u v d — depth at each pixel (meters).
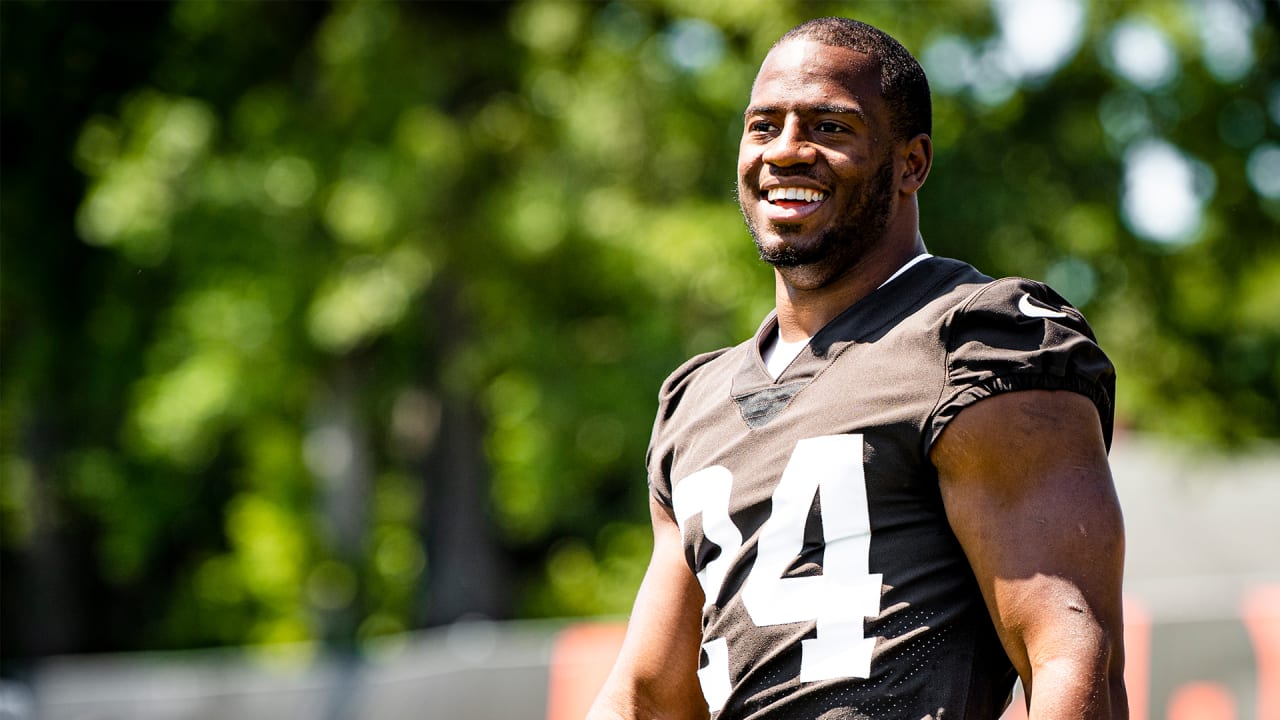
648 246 43.69
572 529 68.31
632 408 48.34
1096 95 47.25
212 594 63.41
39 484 61.03
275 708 23.56
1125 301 48.25
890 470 6.84
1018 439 6.60
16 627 68.31
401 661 24.52
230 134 50.16
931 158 7.62
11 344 56.91
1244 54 46.12
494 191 46.78
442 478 55.62
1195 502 44.81
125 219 47.19
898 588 6.82
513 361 49.28
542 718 24.95
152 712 22.84
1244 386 50.75
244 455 62.22
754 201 7.58
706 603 7.42
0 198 54.19
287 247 47.97
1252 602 27.34
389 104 47.56
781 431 7.16
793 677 6.91
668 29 46.16
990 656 6.95
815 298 7.50
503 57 48.22
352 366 53.44
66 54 53.16
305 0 50.66
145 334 55.00
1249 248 47.97
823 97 7.30
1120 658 6.52
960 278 7.25
